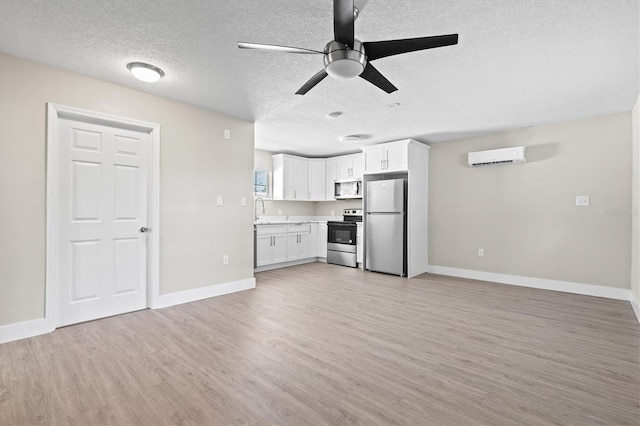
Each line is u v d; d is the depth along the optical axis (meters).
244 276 4.14
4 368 2.05
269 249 5.58
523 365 2.13
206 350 2.34
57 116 2.70
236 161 4.03
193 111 3.59
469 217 4.93
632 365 2.13
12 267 2.46
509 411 1.64
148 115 3.22
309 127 4.48
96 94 2.87
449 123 4.22
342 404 1.70
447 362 2.17
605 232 3.83
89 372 2.01
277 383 1.90
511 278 4.51
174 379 1.94
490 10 1.90
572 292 4.04
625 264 3.71
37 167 2.56
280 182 6.24
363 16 1.96
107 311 3.04
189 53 2.43
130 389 1.82
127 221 3.17
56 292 2.72
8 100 2.44
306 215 7.09
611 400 1.74
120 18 1.99
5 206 2.43
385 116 3.94
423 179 5.29
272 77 2.86
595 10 1.88
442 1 1.82
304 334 2.65
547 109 3.64
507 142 4.57
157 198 3.29
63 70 2.69
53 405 1.67
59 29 2.11
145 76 2.66
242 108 3.68
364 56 1.93
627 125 3.71
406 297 3.80
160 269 3.33
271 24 2.06
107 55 2.46
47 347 2.36
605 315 3.15
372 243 5.38
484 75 2.77
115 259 3.09
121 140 3.12
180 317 3.04
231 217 3.98
